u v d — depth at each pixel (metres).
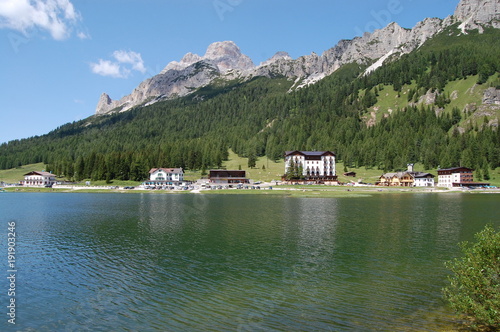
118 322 23.81
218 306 26.25
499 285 21.88
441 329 22.00
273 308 25.81
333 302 26.72
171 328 22.89
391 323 23.06
